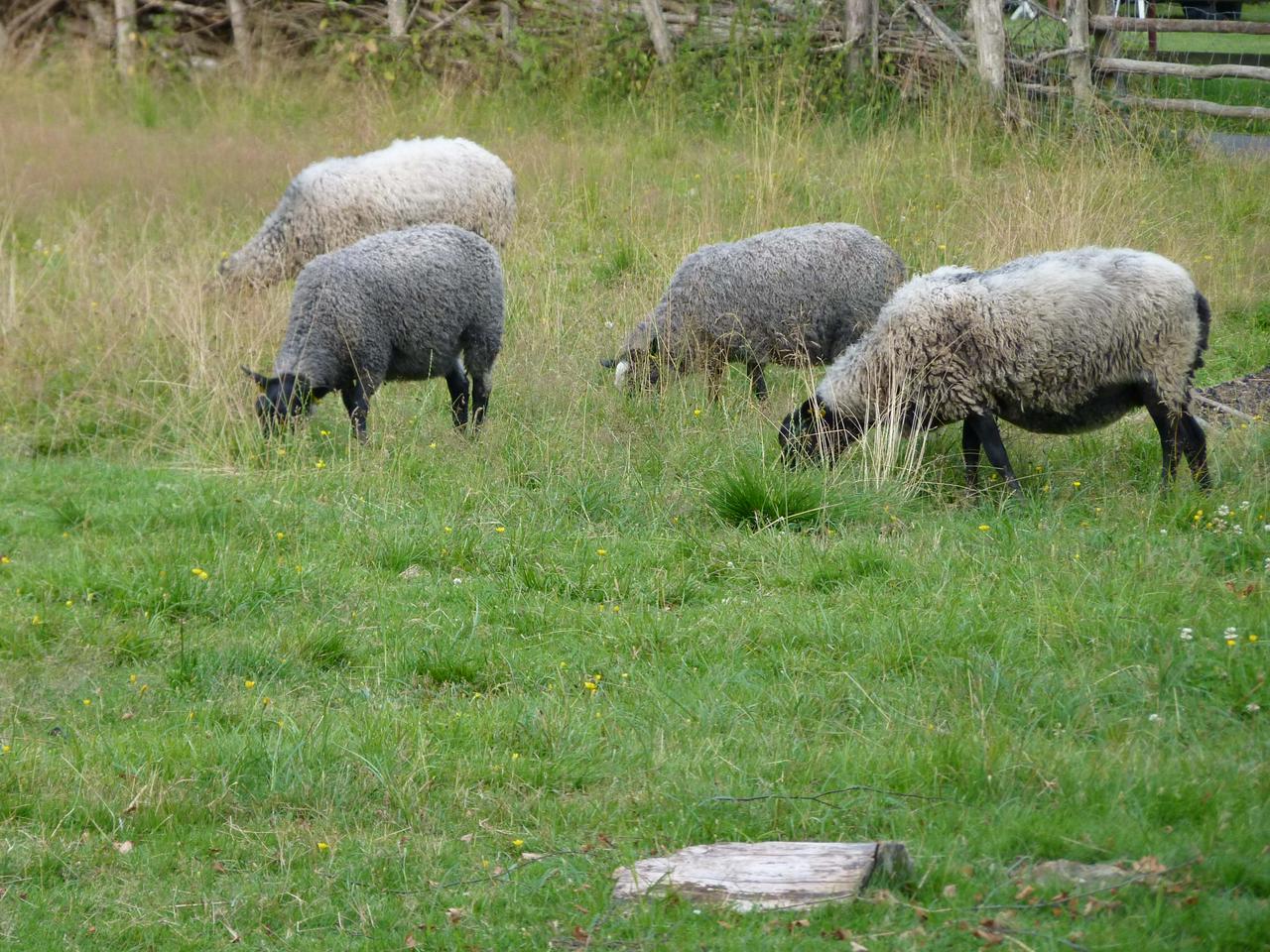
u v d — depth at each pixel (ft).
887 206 148.25
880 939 41.42
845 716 59.21
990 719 56.44
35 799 54.65
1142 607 65.41
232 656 66.74
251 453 95.40
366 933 45.80
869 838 49.26
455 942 44.45
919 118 172.35
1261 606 64.64
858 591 70.95
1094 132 165.07
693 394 105.60
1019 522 79.77
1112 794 49.42
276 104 194.18
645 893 45.16
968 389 85.81
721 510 83.56
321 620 70.64
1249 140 170.19
